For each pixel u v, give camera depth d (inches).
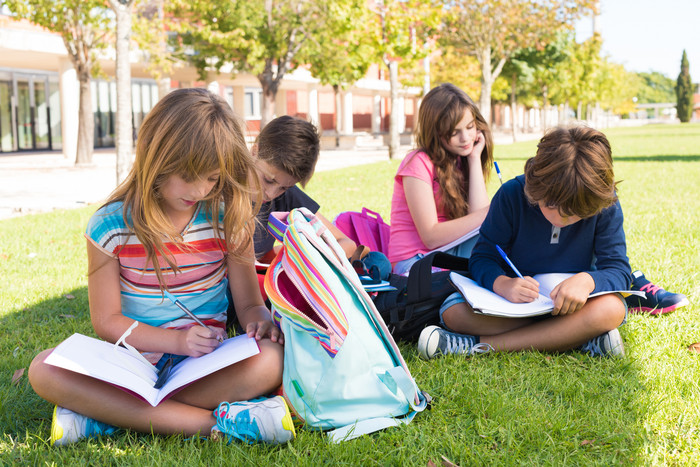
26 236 252.5
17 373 103.3
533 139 1502.2
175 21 730.2
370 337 86.9
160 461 75.5
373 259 121.6
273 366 85.0
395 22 707.4
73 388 80.0
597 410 88.4
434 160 135.2
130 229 85.7
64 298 157.5
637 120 4311.0
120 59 405.7
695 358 106.7
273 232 92.9
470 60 1197.1
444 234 128.9
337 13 663.8
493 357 108.7
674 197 328.2
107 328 86.5
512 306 104.7
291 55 713.0
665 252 187.8
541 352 110.0
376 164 658.2
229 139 80.4
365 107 1868.8
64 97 778.8
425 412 89.8
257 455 79.0
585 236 113.3
